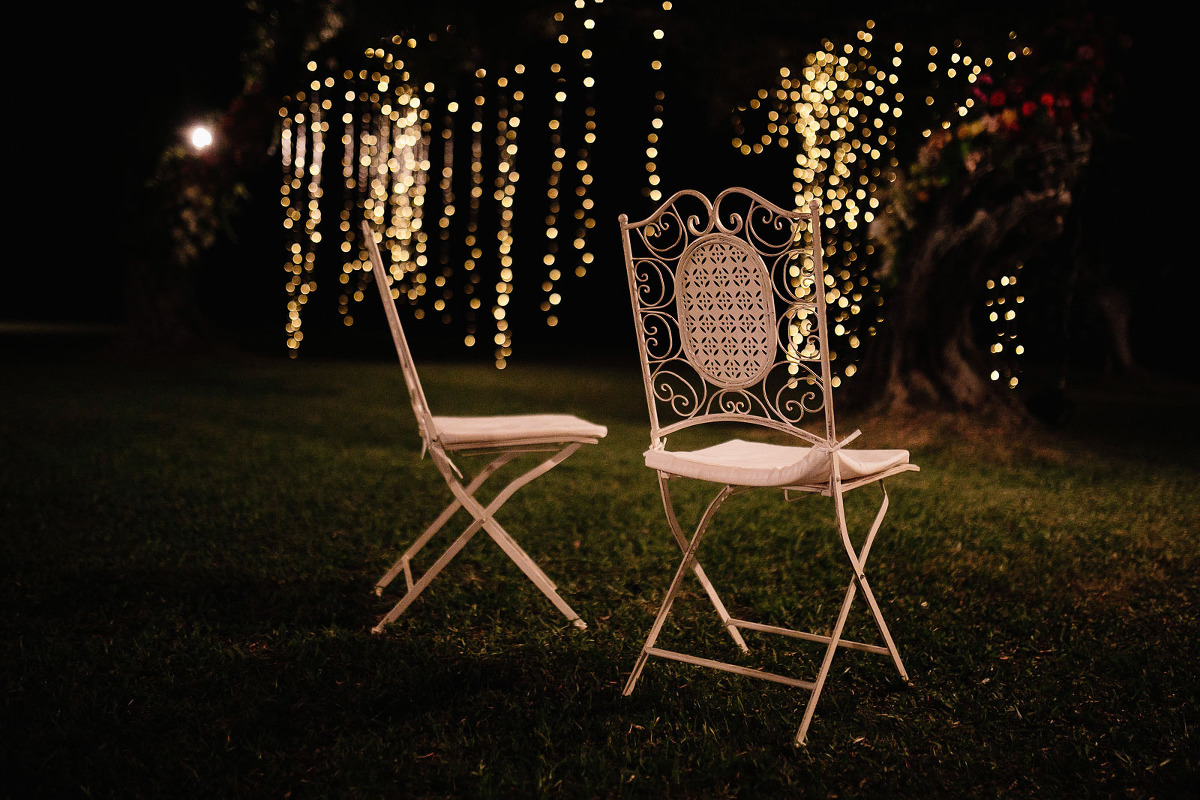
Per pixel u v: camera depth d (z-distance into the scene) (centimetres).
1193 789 189
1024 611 295
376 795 184
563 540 378
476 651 259
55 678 233
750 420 217
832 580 327
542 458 570
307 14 820
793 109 682
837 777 192
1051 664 252
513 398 881
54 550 342
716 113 744
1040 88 580
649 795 186
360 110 846
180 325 1222
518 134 1472
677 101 1127
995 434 638
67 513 398
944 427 645
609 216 1555
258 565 335
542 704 224
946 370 684
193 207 1068
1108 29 597
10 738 202
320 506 427
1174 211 949
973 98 591
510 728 212
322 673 239
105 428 627
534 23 638
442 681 235
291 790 185
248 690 228
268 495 447
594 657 253
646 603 302
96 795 182
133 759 194
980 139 602
